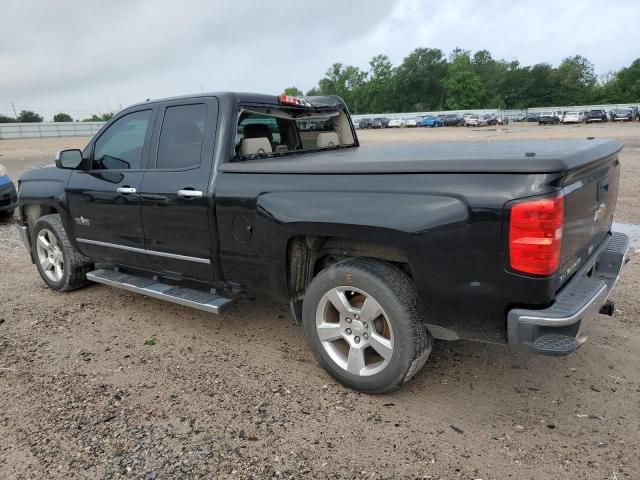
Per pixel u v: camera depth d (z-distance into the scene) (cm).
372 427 295
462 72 10756
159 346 409
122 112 450
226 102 383
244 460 270
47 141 5541
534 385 335
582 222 290
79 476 260
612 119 5841
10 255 709
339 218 302
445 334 293
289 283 354
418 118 7500
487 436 284
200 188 375
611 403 311
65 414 315
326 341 338
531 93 11344
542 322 253
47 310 495
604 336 396
